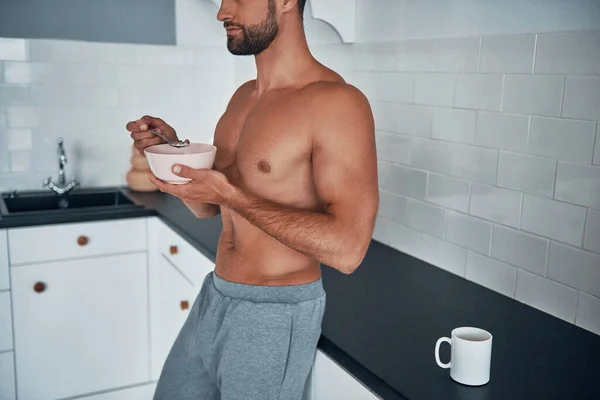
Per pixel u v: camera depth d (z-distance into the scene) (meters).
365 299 1.68
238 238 1.36
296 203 1.27
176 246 2.41
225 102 3.23
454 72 1.83
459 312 1.61
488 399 1.16
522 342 1.44
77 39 2.90
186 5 2.95
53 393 2.61
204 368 1.48
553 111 1.54
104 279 2.62
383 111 2.13
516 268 1.70
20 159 2.90
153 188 2.98
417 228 2.05
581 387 1.22
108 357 2.68
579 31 1.46
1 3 2.76
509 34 1.64
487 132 1.74
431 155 1.95
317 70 1.31
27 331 2.52
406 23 1.99
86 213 2.55
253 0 1.23
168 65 3.08
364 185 1.18
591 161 1.46
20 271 2.47
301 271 1.34
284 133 1.22
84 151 3.01
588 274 1.50
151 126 1.43
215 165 1.41
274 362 1.31
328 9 2.13
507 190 1.70
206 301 1.43
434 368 1.28
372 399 1.25
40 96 2.88
